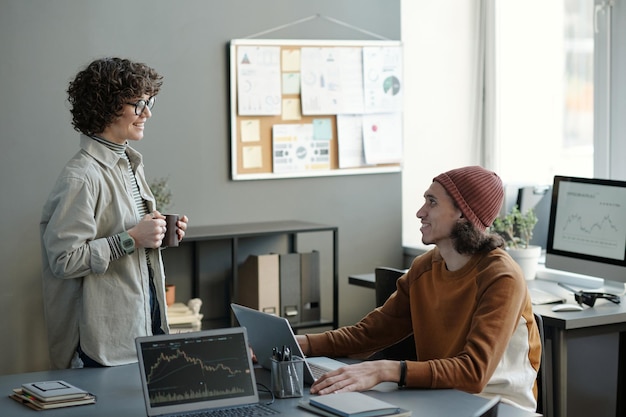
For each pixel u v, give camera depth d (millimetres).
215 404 2062
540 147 5336
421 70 5477
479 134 5633
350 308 5316
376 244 5355
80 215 2551
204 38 4777
